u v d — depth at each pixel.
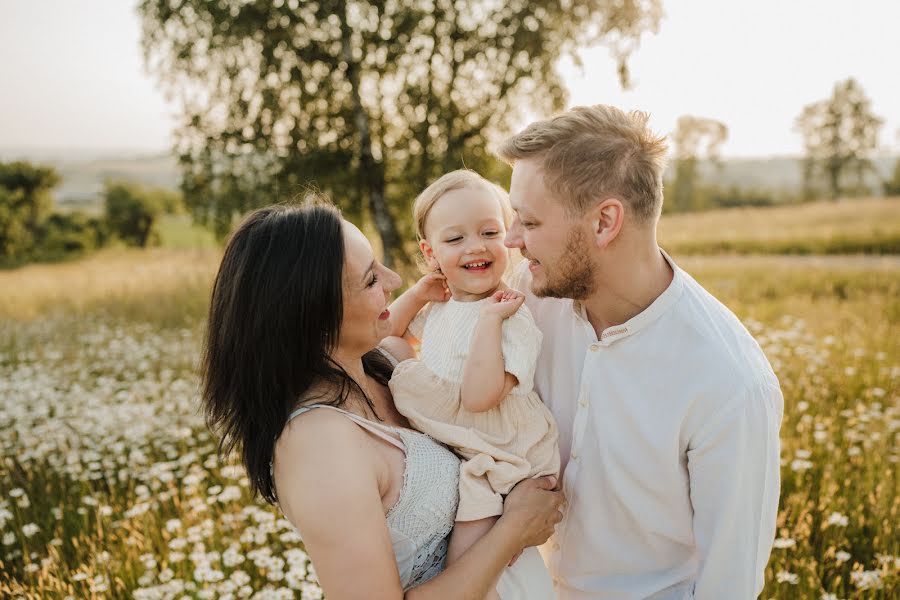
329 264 1.43
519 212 1.57
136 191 39.00
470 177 1.84
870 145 48.19
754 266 12.63
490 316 1.65
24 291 12.03
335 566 1.31
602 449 1.69
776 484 1.59
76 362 6.43
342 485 1.32
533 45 10.69
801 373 4.77
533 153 1.54
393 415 1.73
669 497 1.64
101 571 2.70
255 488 1.50
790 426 3.89
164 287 11.02
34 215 36.94
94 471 4.01
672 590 1.70
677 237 19.53
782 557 2.60
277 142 10.71
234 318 1.44
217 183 10.80
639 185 1.51
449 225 1.78
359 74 10.57
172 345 6.81
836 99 48.56
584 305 1.74
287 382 1.42
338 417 1.40
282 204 1.56
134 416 4.46
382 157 11.16
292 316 1.41
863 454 3.56
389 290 1.58
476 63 10.95
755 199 47.81
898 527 2.75
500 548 1.45
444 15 10.68
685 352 1.57
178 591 2.46
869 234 17.06
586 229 1.52
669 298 1.58
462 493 1.54
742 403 1.50
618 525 1.72
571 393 1.80
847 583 2.59
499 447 1.66
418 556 1.50
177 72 10.54
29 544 3.14
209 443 4.25
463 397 1.63
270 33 10.16
